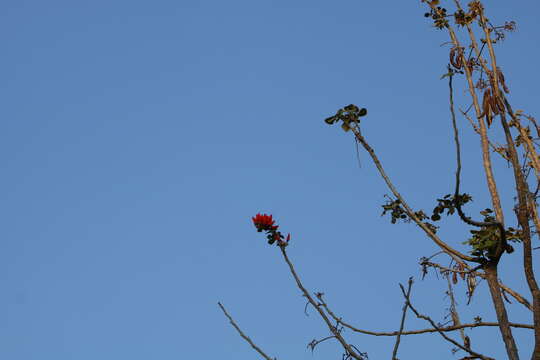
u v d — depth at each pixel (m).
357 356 4.79
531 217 6.55
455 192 5.77
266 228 5.38
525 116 7.03
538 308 5.35
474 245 6.01
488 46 6.86
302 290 5.16
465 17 7.24
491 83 6.32
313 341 5.00
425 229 6.22
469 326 6.52
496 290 5.89
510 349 5.52
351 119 6.14
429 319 5.68
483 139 6.59
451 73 5.64
